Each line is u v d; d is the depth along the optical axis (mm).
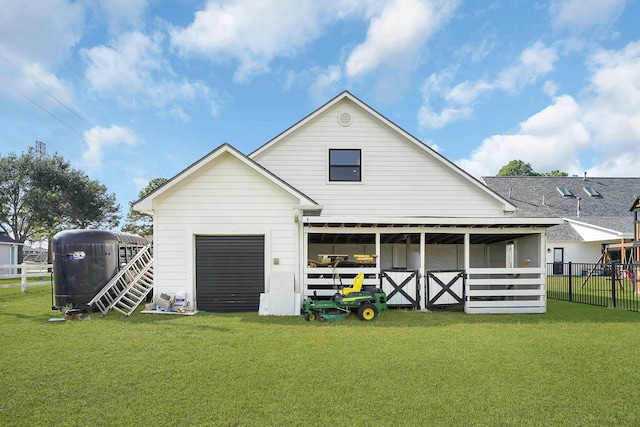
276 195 9492
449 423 3312
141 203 9195
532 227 9305
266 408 3590
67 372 4609
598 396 3916
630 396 3922
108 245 9539
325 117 11977
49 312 9078
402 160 11914
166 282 9234
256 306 9375
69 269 8969
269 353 5406
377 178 11859
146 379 4363
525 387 4145
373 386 4141
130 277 10508
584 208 25609
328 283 9195
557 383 4270
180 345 5852
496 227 9344
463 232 9344
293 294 8766
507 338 6344
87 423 3316
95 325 7410
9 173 30703
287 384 4195
